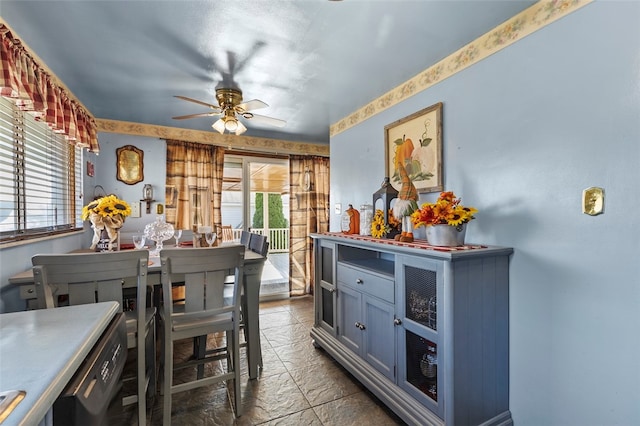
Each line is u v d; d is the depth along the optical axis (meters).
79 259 1.38
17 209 1.80
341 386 2.05
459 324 1.45
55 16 1.52
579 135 1.33
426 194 2.15
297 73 2.17
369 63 2.04
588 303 1.31
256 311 2.16
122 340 1.05
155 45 1.79
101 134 3.21
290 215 4.24
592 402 1.30
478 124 1.78
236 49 1.84
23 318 0.93
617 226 1.22
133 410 1.80
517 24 1.57
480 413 1.52
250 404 1.85
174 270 1.61
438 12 1.52
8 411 0.50
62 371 0.64
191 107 2.83
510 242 1.62
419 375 1.69
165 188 3.48
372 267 2.12
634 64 1.17
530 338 1.52
